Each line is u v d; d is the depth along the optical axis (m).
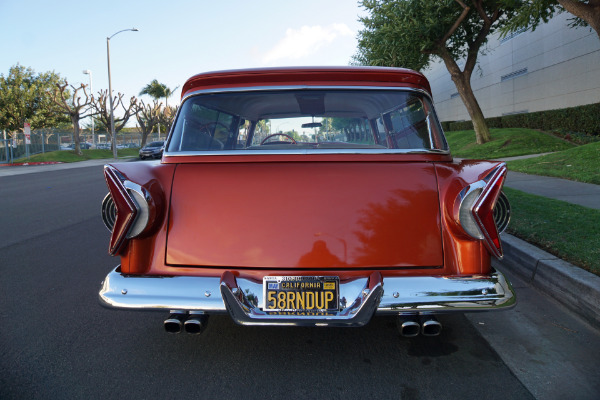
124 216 2.41
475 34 18.61
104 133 75.88
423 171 2.53
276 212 2.46
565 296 3.61
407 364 2.74
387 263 2.42
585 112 16.66
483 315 3.48
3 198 10.96
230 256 2.45
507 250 4.66
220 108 3.01
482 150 17.17
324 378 2.59
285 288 2.38
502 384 2.50
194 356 2.87
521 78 23.16
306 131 3.52
